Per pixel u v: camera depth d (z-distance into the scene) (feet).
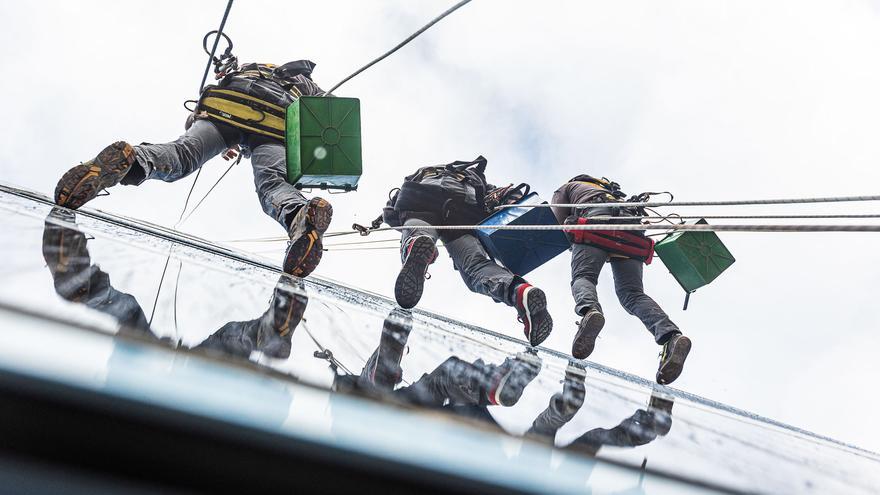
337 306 9.30
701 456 5.45
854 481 6.76
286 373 3.71
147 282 6.20
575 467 3.74
